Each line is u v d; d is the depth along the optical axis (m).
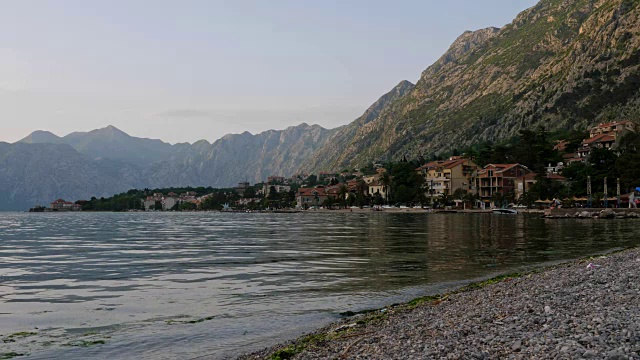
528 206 180.50
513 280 28.67
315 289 30.41
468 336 15.39
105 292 30.56
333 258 46.78
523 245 55.44
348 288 30.48
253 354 16.95
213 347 18.31
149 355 17.59
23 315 24.27
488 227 92.38
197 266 42.69
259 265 42.72
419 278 33.75
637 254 34.84
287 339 19.03
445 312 20.56
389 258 45.69
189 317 23.44
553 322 15.83
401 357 13.65
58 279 36.22
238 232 95.88
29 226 144.12
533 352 12.64
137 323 22.39
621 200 148.25
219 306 25.89
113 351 18.19
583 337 13.46
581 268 30.59
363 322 20.28
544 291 22.77
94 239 80.88
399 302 25.75
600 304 18.39
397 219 144.62
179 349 18.20
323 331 19.67
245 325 21.66
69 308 25.86
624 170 154.25
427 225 104.81
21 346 18.92
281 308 25.12
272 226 120.19
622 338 13.16
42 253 56.72
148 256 51.78
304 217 197.25
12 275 38.41
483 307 20.47
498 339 14.38
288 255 50.47
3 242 75.25
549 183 180.12
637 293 19.86
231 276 36.56
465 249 52.31
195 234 91.69
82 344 19.09
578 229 82.25
